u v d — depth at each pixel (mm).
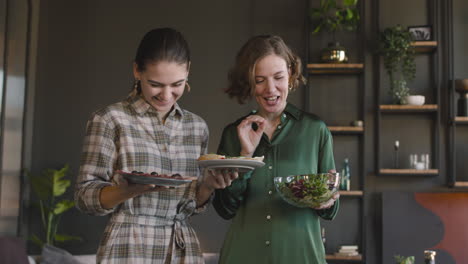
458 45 5020
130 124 1596
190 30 5098
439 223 4730
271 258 1667
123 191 1399
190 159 1673
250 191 1736
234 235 1743
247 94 1747
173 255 1598
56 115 5004
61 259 3564
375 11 5059
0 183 4191
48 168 4949
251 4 5102
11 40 4371
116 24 5098
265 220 1696
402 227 4746
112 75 5043
